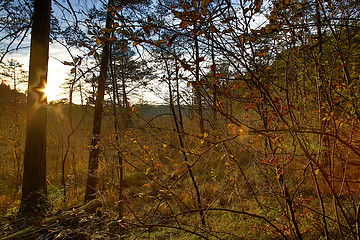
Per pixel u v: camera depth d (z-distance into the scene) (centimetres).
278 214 371
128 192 608
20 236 330
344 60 235
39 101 500
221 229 404
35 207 461
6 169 920
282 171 260
